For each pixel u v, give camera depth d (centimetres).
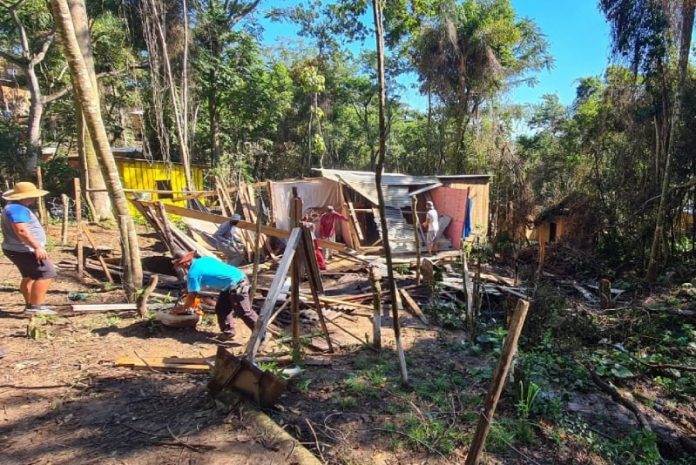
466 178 1689
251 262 1119
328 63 3009
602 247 1412
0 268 888
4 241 601
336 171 1515
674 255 1232
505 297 867
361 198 1504
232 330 579
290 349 570
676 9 1069
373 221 1509
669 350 704
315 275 519
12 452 328
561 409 488
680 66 1086
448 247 1489
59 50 2131
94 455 325
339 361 547
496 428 407
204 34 2044
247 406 388
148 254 1103
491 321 782
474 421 420
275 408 407
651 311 829
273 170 3106
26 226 590
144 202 895
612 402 537
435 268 1030
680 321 816
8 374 450
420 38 2152
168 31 1825
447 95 2211
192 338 580
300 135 3067
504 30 2064
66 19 617
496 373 300
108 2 1770
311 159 3083
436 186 1577
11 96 2638
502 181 1920
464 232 1506
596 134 1551
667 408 552
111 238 1274
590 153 1602
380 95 381
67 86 2041
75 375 454
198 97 2153
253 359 407
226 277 554
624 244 1366
